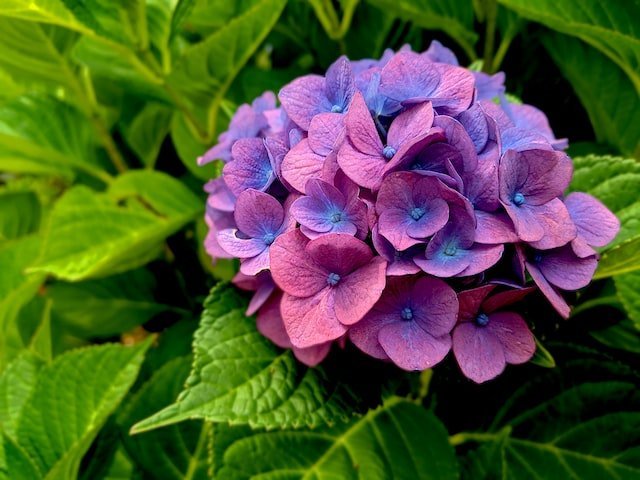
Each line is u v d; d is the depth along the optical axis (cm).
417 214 33
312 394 38
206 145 52
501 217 33
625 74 47
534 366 44
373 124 33
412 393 45
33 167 56
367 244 34
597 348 46
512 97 46
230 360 38
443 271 32
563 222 34
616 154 50
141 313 58
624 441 43
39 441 44
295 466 42
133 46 46
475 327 34
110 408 43
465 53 53
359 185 33
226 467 41
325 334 34
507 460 44
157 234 51
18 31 48
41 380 45
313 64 57
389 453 42
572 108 52
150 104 56
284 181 35
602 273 39
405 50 38
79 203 51
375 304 34
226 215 39
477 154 34
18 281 55
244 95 54
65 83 54
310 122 35
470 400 44
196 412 36
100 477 47
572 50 48
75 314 57
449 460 42
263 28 45
